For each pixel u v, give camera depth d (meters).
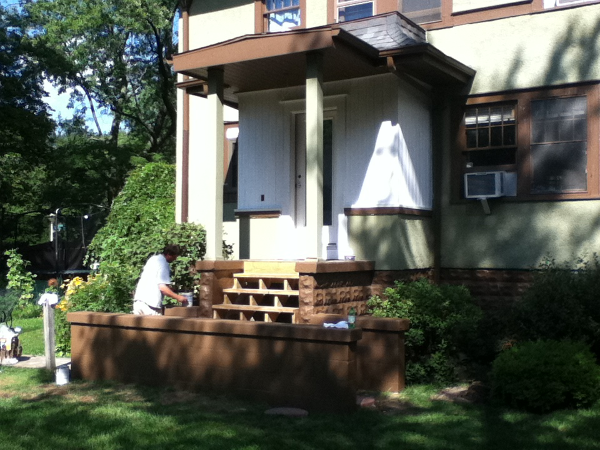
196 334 8.10
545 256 10.52
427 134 11.41
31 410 7.30
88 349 8.99
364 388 8.27
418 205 11.02
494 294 10.91
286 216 11.52
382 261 10.47
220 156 10.53
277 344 7.52
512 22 10.95
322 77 9.79
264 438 6.16
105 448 6.02
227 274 10.42
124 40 29.61
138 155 30.83
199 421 6.78
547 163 10.67
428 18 11.78
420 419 6.83
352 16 12.53
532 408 7.07
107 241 12.98
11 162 28.55
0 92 25.75
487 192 10.73
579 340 7.83
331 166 11.29
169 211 14.98
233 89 11.85
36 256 26.12
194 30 14.48
